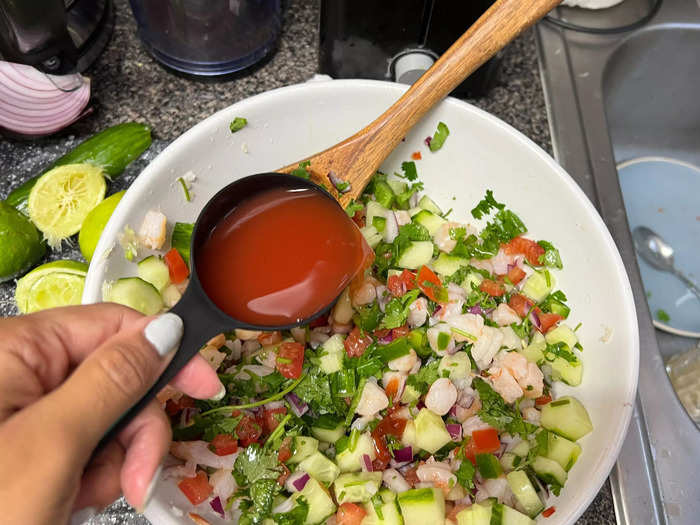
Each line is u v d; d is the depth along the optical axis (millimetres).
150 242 303
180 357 234
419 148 354
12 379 214
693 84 480
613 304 307
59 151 404
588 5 457
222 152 323
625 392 285
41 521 181
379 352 317
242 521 277
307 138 343
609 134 422
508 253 352
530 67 449
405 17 366
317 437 309
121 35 443
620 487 323
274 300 268
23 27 338
